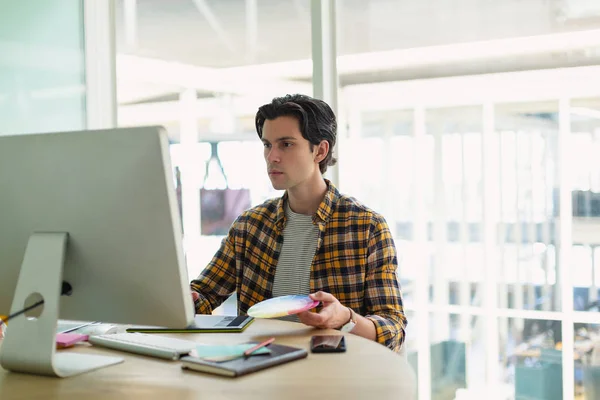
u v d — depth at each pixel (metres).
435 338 3.35
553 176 2.93
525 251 3.05
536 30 2.87
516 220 3.06
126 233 1.13
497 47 2.96
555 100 2.87
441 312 3.32
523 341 3.14
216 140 3.44
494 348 3.21
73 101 2.73
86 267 1.18
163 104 3.31
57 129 2.65
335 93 2.55
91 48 2.80
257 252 1.87
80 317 1.23
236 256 1.91
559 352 3.04
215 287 1.92
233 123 3.40
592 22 2.75
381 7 3.04
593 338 2.95
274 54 3.22
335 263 1.77
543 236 3.00
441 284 3.31
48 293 1.16
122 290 1.16
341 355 1.25
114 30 2.89
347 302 1.75
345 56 3.10
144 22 3.09
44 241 1.18
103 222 1.14
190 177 3.48
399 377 1.10
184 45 3.31
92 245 1.16
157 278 1.13
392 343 1.53
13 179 1.20
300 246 1.82
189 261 3.48
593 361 2.96
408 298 3.38
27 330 1.16
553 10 2.82
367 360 1.21
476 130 3.07
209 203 3.47
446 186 3.20
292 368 1.16
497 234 3.12
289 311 1.39
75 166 1.14
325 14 2.51
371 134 3.23
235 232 1.92
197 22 3.29
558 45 2.83
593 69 2.77
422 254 3.31
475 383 3.26
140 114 3.12
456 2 2.99
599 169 2.83
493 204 3.10
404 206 3.29
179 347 1.27
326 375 1.12
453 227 3.23
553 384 3.06
